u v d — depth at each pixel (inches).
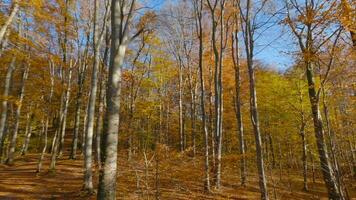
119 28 299.3
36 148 1123.3
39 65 576.7
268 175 679.7
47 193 439.8
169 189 323.6
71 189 462.9
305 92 709.3
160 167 297.3
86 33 748.6
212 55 742.5
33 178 534.0
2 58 557.6
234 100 850.1
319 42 327.0
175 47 895.7
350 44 314.5
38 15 473.1
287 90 746.8
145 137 973.8
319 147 367.2
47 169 619.2
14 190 449.4
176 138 1151.6
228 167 588.1
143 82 991.0
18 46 494.3
